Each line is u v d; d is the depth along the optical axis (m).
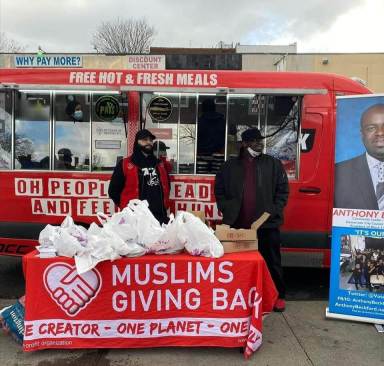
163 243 3.86
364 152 4.49
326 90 5.17
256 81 5.38
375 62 27.69
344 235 4.59
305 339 4.16
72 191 5.55
